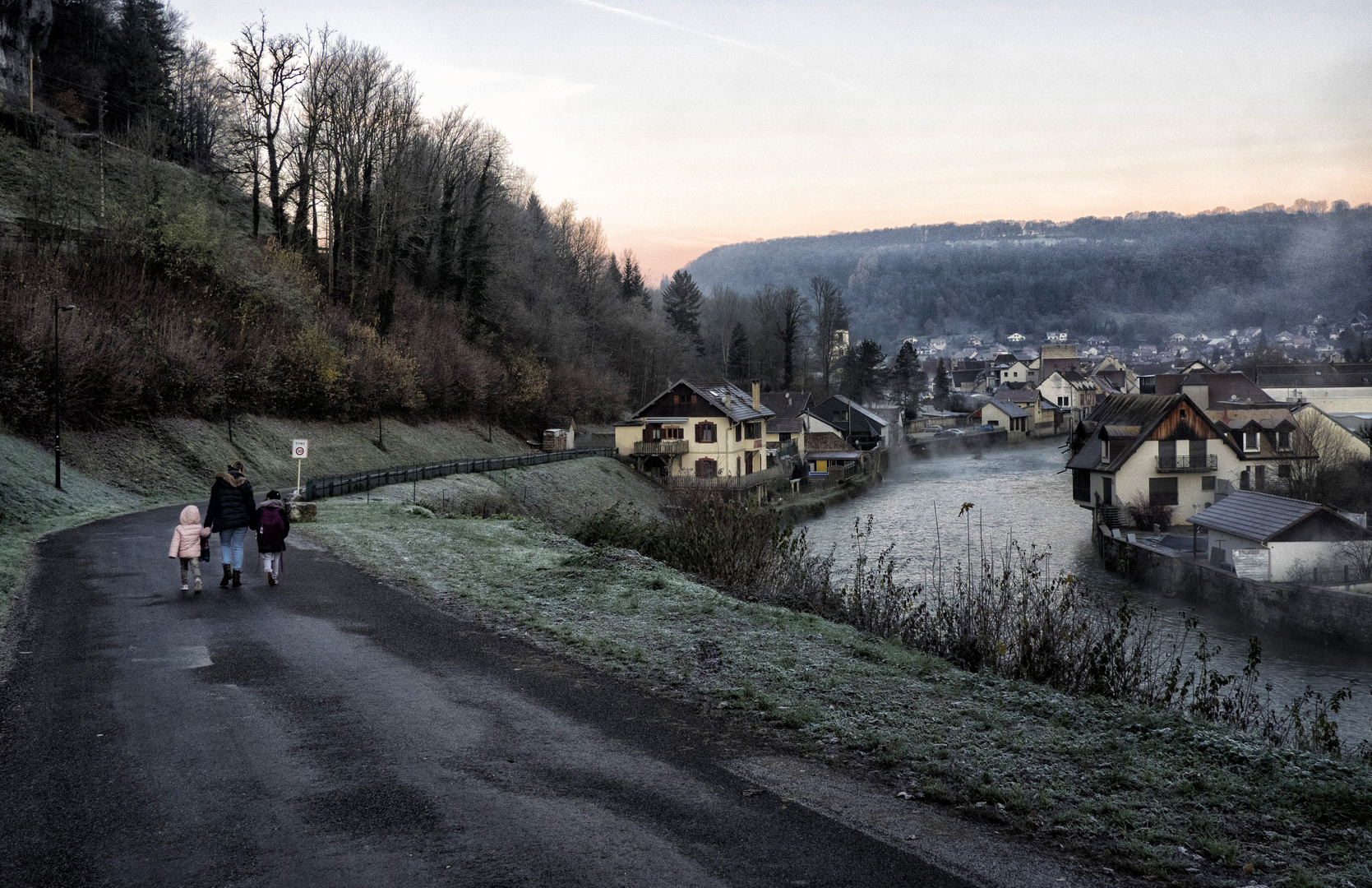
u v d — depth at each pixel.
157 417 39.47
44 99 69.31
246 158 64.31
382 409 59.19
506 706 8.86
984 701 9.44
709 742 7.98
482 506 39.94
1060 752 7.87
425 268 82.44
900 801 6.82
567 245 111.69
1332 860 5.91
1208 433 45.19
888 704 9.17
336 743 7.76
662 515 48.31
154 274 49.12
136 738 7.86
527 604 13.78
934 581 31.36
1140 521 43.38
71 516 27.05
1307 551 30.84
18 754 7.48
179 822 6.23
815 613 14.96
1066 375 143.25
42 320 34.91
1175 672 11.30
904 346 130.88
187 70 89.75
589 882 5.43
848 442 88.75
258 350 48.22
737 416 65.69
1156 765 7.52
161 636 11.59
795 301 133.12
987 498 62.19
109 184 54.00
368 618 12.75
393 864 5.64
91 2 79.44
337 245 66.06
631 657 10.69
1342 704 21.30
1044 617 12.94
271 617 12.78
